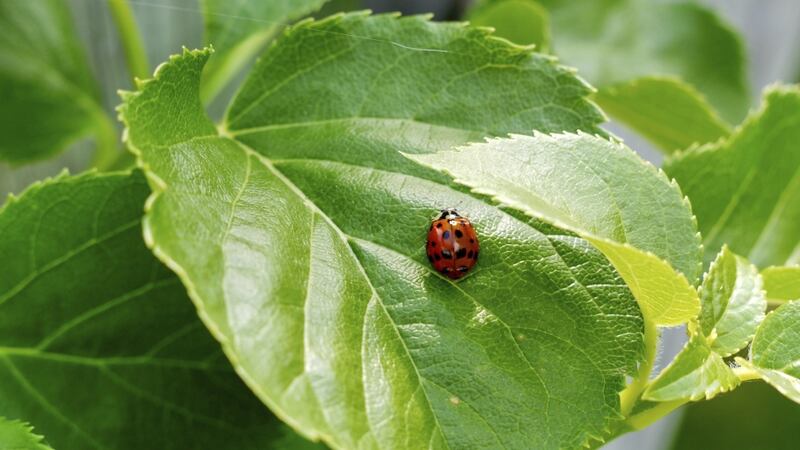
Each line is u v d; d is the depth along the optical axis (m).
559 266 0.10
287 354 0.08
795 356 0.09
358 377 0.08
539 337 0.09
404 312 0.09
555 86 0.10
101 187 0.10
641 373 0.09
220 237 0.09
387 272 0.10
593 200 0.09
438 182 0.10
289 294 0.09
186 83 0.10
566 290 0.10
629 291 0.10
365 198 0.10
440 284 0.10
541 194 0.09
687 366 0.09
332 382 0.08
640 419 0.09
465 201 0.10
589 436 0.09
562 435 0.09
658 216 0.09
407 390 0.09
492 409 0.09
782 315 0.09
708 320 0.09
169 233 0.08
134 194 0.10
